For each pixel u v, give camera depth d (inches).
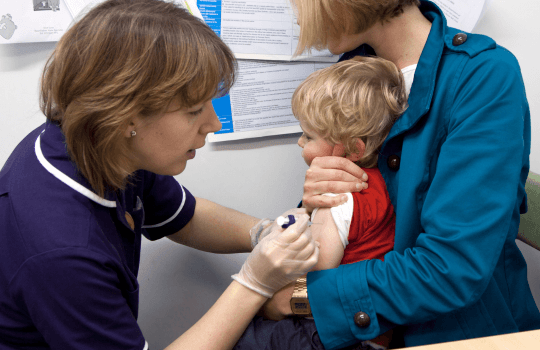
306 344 29.3
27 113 40.5
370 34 31.4
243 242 39.4
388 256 28.3
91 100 21.1
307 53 43.1
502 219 25.4
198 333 28.0
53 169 23.8
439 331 29.2
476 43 28.2
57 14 38.0
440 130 28.4
